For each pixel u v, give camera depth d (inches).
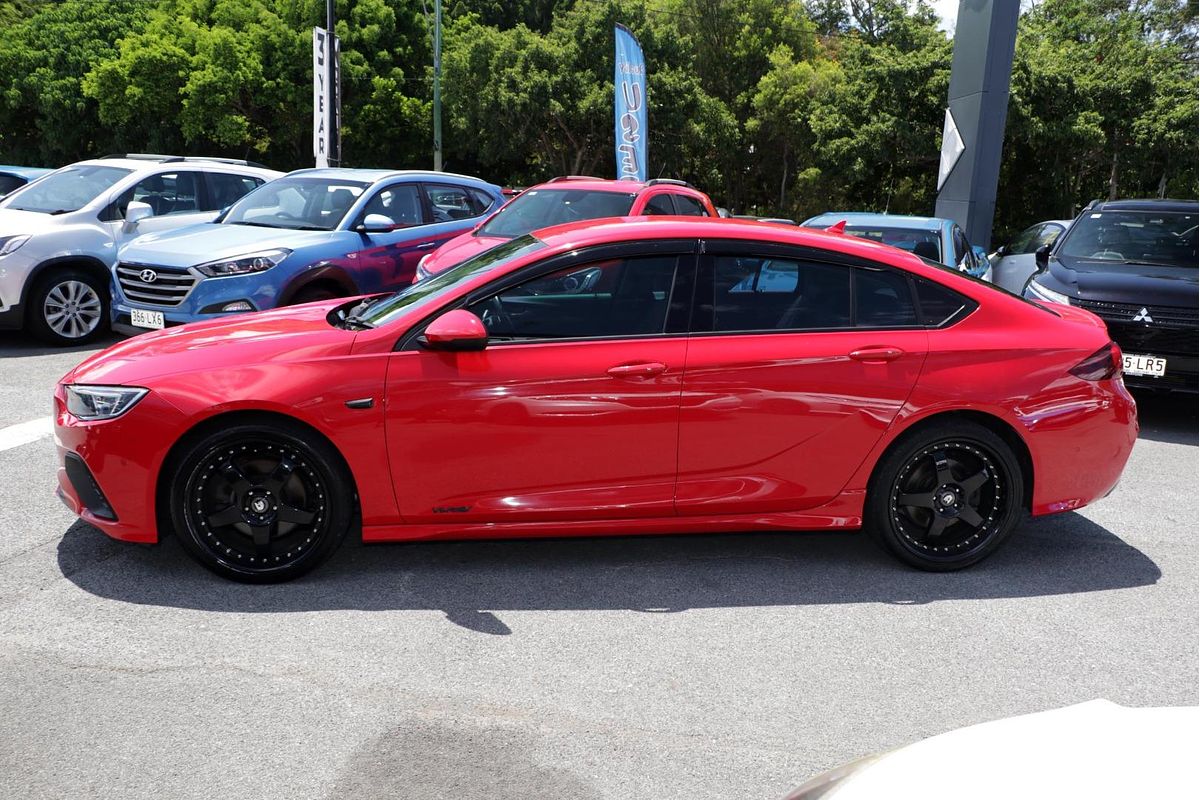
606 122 1456.7
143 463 153.2
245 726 118.8
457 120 1540.4
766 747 118.4
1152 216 353.4
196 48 1577.3
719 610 158.1
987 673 139.7
